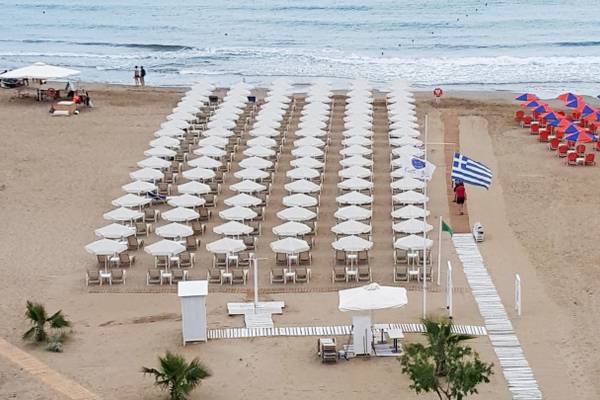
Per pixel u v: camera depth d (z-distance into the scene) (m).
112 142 75.38
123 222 58.72
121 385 39.59
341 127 78.50
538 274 51.56
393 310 47.19
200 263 53.06
